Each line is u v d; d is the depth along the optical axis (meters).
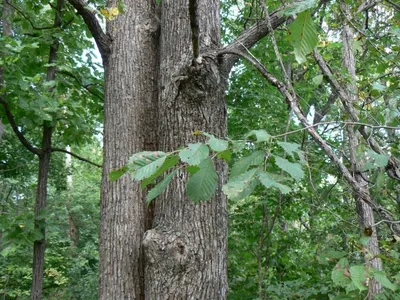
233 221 7.25
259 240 6.62
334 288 5.51
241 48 3.73
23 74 6.25
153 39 4.22
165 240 3.26
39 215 6.09
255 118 6.99
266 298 6.30
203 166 1.45
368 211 3.66
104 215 3.71
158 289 3.23
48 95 6.08
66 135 6.86
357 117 3.30
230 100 7.42
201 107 3.49
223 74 3.68
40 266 6.09
